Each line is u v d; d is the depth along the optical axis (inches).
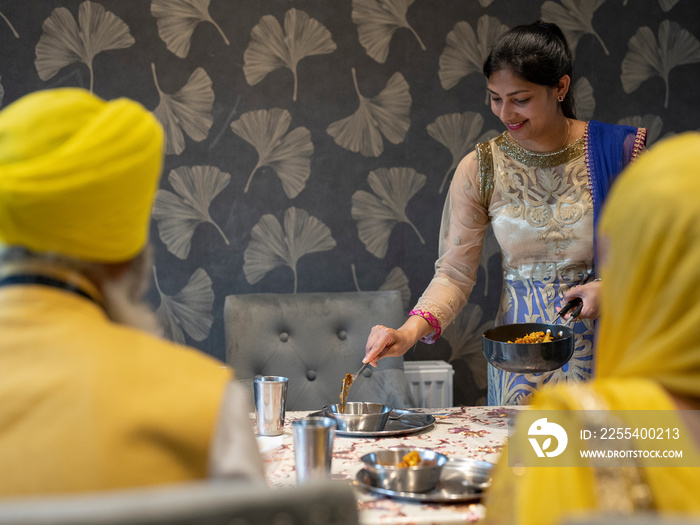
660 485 23.2
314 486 22.0
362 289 111.6
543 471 24.8
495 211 83.4
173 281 107.7
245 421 27.0
